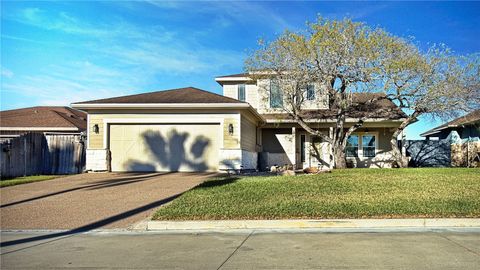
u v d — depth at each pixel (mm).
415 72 17328
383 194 10578
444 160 25938
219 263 5699
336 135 19062
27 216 9359
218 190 11430
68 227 8367
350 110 20328
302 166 23750
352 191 11109
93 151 18078
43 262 5902
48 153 19734
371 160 23609
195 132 18078
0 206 10484
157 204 10477
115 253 6336
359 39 16750
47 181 15234
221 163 17688
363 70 16766
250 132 20641
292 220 8156
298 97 18797
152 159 18141
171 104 17641
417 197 10062
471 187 11625
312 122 21188
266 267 5469
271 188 11664
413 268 5328
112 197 11531
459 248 6320
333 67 17156
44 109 30391
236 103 17469
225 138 17812
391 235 7277
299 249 6371
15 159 17781
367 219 8156
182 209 9039
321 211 8664
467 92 17578
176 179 15188
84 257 6141
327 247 6465
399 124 22094
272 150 23906
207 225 8133
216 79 24141
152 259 5961
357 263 5582
